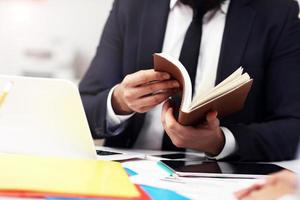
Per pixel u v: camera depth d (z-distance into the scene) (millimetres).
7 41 1758
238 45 1040
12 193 450
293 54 1048
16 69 1745
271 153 859
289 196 409
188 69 999
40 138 660
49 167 568
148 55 1081
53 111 649
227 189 564
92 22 1791
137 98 786
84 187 482
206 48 1046
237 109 783
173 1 1103
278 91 1024
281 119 976
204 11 1054
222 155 812
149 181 588
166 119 743
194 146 770
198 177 625
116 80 1103
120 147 1048
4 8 1765
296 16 1096
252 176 635
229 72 1018
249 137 850
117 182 519
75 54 1778
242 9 1070
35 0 1777
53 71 1748
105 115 937
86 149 669
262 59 1048
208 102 633
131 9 1136
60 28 1791
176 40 1082
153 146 1050
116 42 1155
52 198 450
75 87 643
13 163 577
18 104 645
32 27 1782
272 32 1054
